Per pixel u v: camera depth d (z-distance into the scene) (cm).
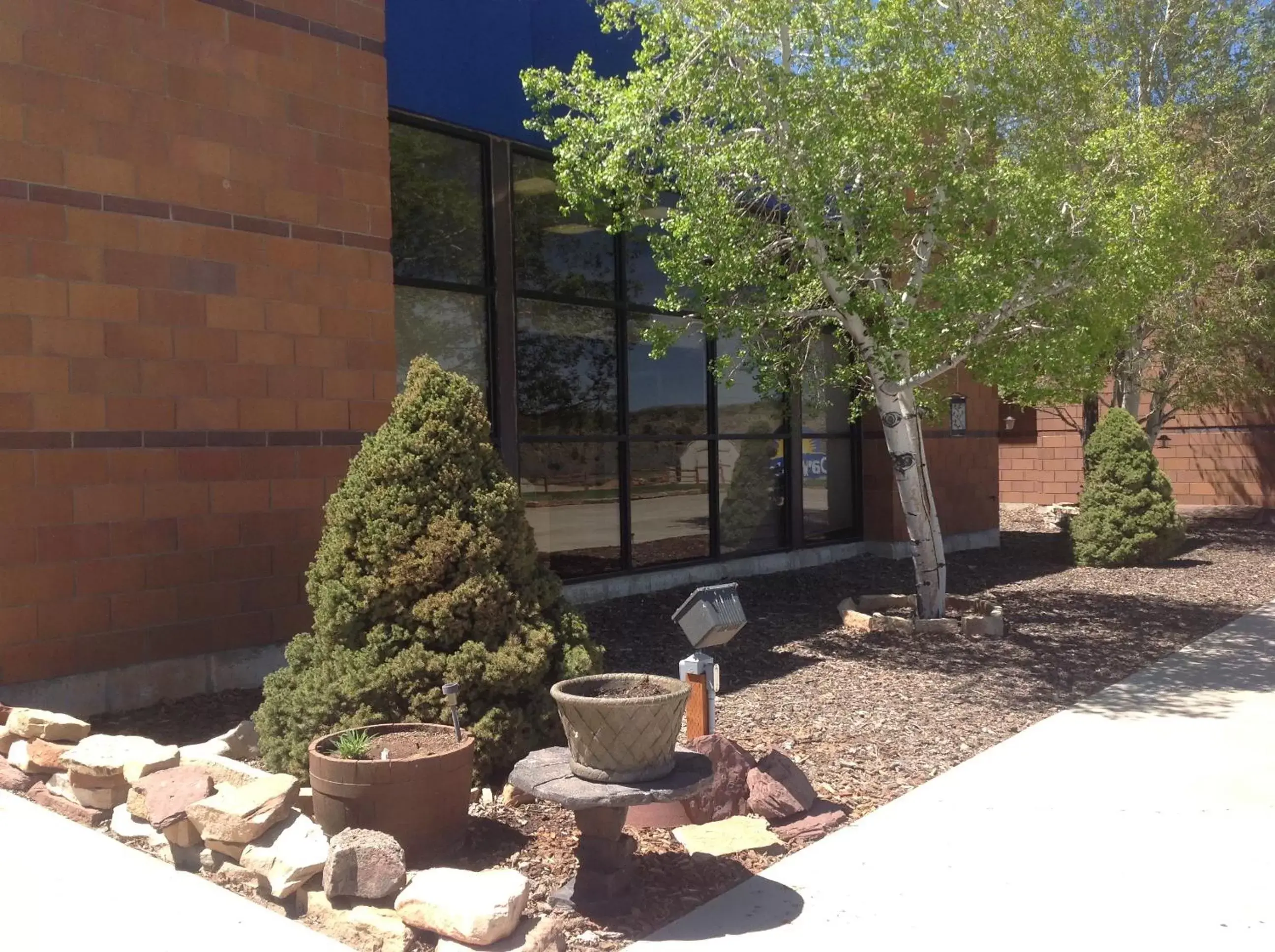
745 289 1061
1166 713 721
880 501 1480
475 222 989
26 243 641
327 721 514
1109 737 664
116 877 442
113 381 678
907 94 864
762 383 989
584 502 1087
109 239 676
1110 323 918
